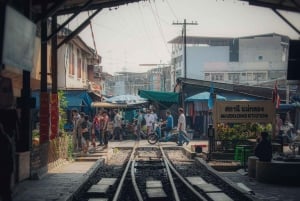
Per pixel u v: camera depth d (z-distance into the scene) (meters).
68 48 33.38
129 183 14.82
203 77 73.56
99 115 29.59
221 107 20.00
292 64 14.71
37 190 12.20
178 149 28.31
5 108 9.93
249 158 15.54
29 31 10.66
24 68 10.56
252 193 11.93
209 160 19.45
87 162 19.91
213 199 11.48
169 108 40.94
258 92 39.66
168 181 15.16
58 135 18.48
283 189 12.98
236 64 72.38
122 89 104.88
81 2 18.09
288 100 37.75
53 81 18.34
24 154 13.02
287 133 30.73
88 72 47.62
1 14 8.59
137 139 35.53
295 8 17.23
